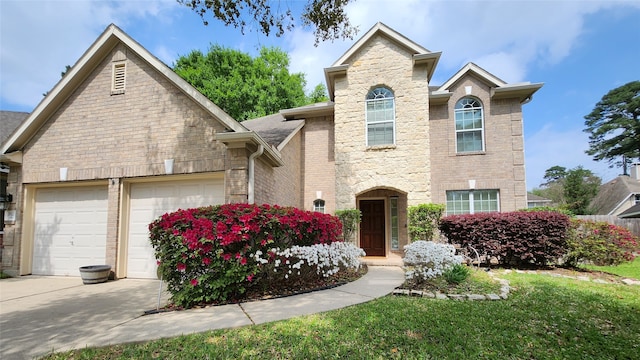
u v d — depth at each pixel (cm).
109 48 902
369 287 638
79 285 754
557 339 372
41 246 914
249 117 2484
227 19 748
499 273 779
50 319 474
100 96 891
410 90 1151
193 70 2534
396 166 1132
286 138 1126
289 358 318
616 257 827
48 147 905
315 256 641
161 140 838
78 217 903
